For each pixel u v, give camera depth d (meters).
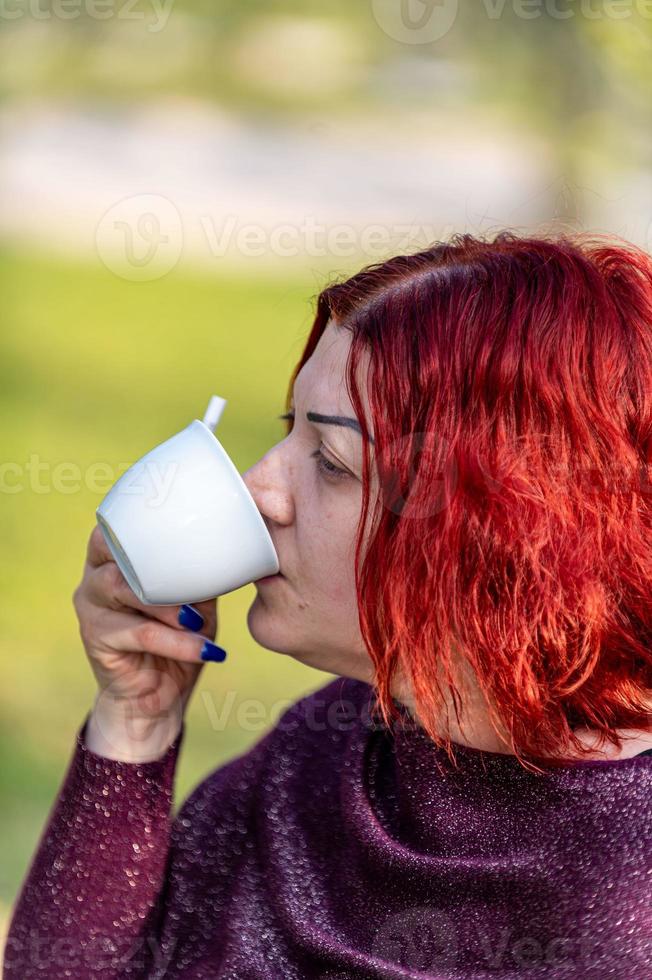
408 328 1.41
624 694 1.38
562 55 6.01
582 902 1.39
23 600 5.83
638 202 5.02
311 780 1.71
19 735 4.58
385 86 9.05
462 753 1.45
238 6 8.29
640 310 1.44
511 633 1.33
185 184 12.56
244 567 1.54
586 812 1.39
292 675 5.09
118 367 9.75
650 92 5.29
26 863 3.82
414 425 1.38
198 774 4.22
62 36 7.15
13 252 12.88
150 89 8.30
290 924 1.58
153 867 1.68
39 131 13.36
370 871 1.53
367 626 1.40
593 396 1.38
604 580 1.36
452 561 1.34
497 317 1.40
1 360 9.73
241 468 7.19
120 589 1.66
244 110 9.78
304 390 1.50
